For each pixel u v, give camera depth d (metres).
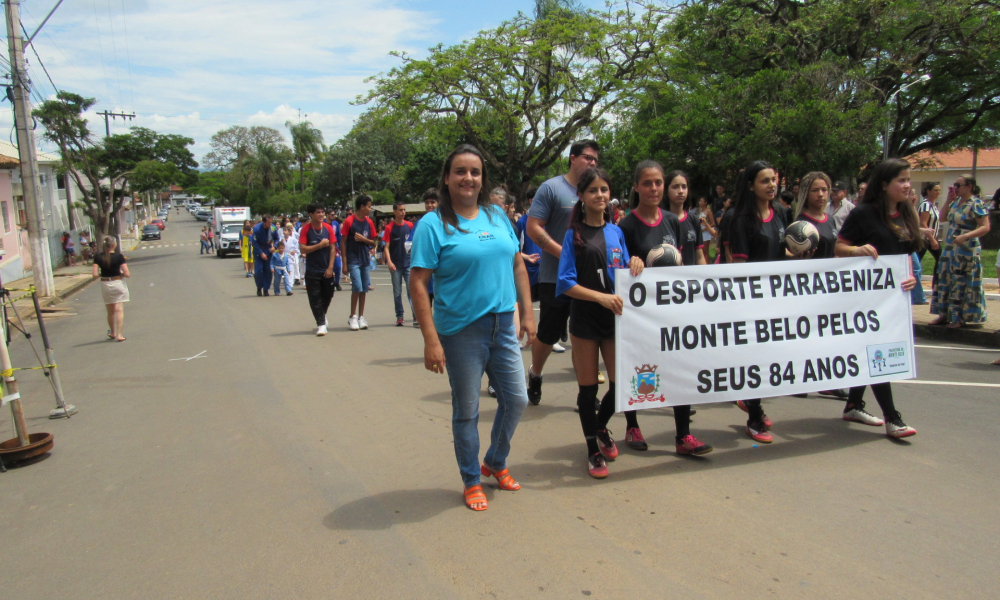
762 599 2.68
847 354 4.41
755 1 20.45
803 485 3.76
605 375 6.46
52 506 3.76
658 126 19.05
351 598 2.76
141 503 3.77
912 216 4.56
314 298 9.05
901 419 4.48
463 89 21.94
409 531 3.32
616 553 3.06
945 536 3.16
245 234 21.75
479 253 3.33
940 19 17.36
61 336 10.42
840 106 16.44
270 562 3.06
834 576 2.84
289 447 4.62
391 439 4.72
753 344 4.18
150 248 48.66
